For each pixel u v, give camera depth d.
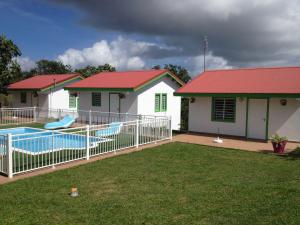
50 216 6.33
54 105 28.25
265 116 16.36
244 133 17.14
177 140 15.91
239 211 6.61
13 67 28.02
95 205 6.92
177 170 9.93
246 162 11.16
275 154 12.60
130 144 13.88
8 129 18.75
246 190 7.98
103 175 9.27
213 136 17.55
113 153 12.35
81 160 11.14
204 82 19.42
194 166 10.48
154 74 22.67
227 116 17.77
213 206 6.89
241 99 17.09
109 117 22.64
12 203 6.98
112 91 21.80
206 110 18.56
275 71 18.39
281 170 10.07
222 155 12.30
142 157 11.73
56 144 11.82
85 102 24.42
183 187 8.21
